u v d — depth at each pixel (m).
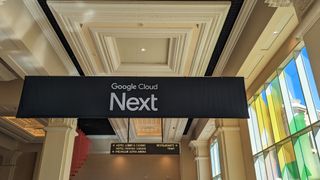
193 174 12.20
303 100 3.67
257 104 5.24
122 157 14.10
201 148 10.73
